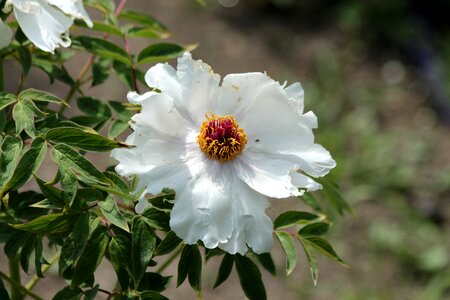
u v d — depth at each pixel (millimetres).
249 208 758
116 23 916
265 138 791
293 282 1613
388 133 2004
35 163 726
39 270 762
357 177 1838
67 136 736
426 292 1615
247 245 803
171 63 1601
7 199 782
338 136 1900
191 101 783
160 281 786
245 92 791
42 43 782
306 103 2021
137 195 747
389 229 1728
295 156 778
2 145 725
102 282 1524
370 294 1601
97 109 841
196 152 778
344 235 1715
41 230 735
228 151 776
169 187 747
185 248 757
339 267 1657
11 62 1827
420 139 1988
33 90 761
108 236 749
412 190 1829
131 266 747
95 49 852
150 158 751
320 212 888
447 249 1687
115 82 1862
